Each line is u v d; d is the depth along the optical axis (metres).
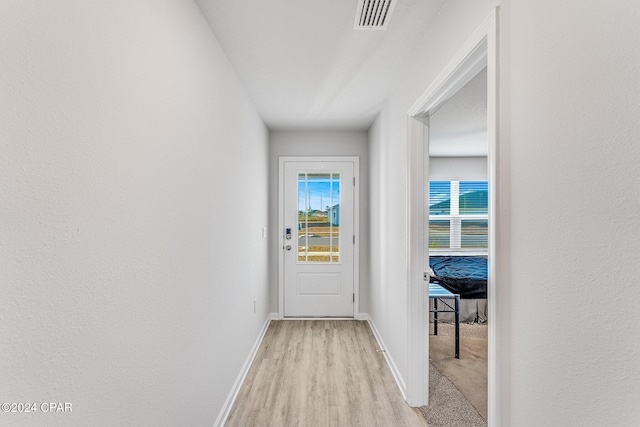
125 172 0.96
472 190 5.77
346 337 3.38
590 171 0.72
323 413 2.05
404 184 2.30
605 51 0.68
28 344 0.65
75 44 0.76
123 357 0.96
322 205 4.01
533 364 0.92
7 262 0.60
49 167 0.69
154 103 1.14
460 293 3.90
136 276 1.02
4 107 0.59
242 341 2.47
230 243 2.14
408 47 2.00
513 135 1.00
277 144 4.00
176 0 1.33
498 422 1.07
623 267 0.65
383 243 3.02
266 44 1.94
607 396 0.69
